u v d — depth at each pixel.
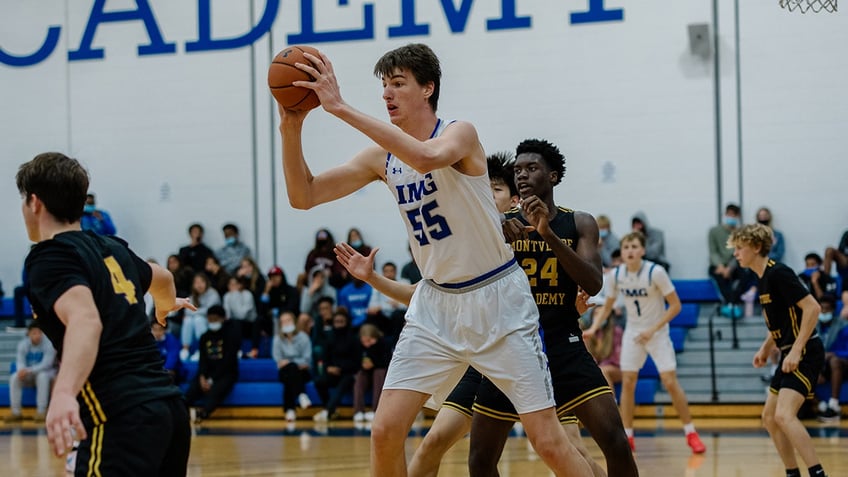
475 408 5.34
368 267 5.20
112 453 3.59
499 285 4.53
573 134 16.69
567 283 5.44
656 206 16.34
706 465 9.29
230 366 14.96
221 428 13.82
